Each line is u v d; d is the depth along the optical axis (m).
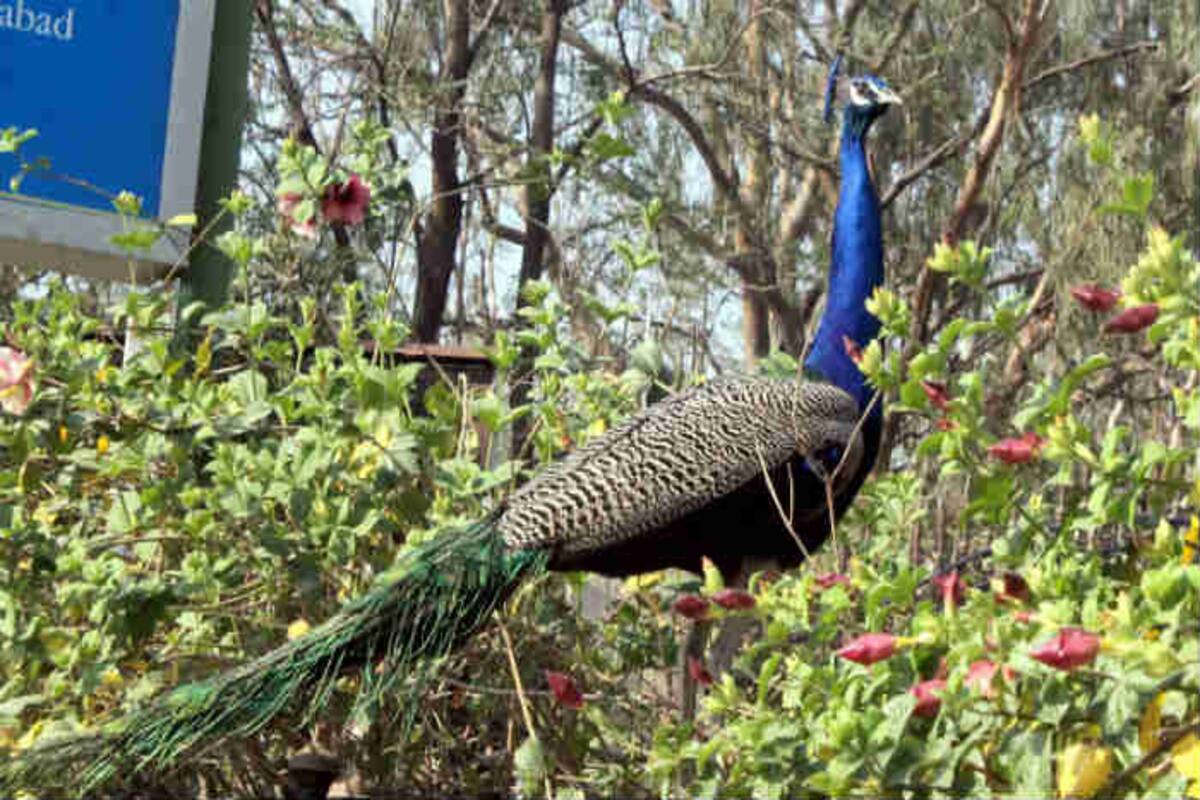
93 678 5.62
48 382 6.57
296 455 6.12
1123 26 18.02
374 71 17.47
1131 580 4.89
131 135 7.90
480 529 6.03
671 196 17.89
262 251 7.38
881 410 7.19
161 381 6.52
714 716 6.07
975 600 4.11
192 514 6.02
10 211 7.54
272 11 16.08
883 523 7.20
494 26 18.89
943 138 19.02
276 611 6.41
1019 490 4.87
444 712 6.24
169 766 5.55
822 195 19.94
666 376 7.85
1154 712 3.75
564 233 18.06
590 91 18.48
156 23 7.98
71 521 7.11
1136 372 14.86
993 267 18.23
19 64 7.65
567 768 6.09
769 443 6.56
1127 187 4.36
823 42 20.02
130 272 7.66
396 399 6.28
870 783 4.10
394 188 7.59
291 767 5.74
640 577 6.85
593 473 6.28
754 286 17.25
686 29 18.78
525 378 7.67
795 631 5.35
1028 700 3.96
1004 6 17.12
